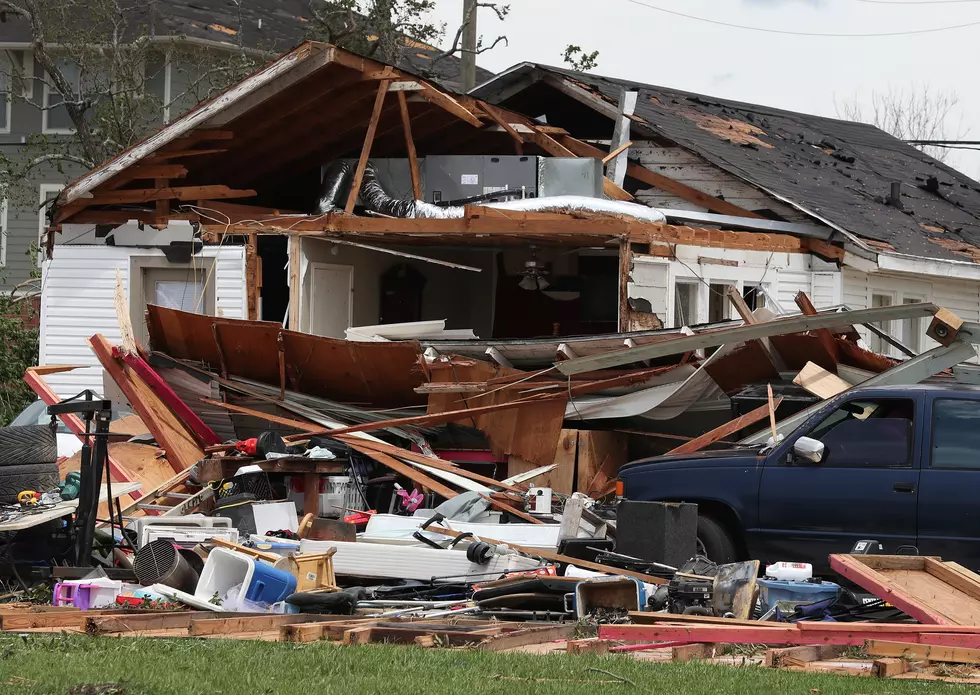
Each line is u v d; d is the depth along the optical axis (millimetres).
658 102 61344
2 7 72125
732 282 47312
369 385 38375
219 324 38062
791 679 15586
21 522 23031
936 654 17312
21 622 19406
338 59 43500
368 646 17719
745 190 52219
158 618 19828
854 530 24984
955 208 65312
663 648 18484
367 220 43688
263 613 21188
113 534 26391
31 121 77625
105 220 47250
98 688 13781
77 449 39344
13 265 77750
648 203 54969
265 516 28453
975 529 24281
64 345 47125
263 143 48500
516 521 31453
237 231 45156
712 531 25984
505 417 36406
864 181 61219
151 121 70000
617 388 35906
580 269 53906
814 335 33562
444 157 47406
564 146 53312
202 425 37438
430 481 34062
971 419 24828
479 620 21328
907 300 53719
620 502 25359
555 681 15023
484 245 50188
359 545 25703
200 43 73312
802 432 25688
